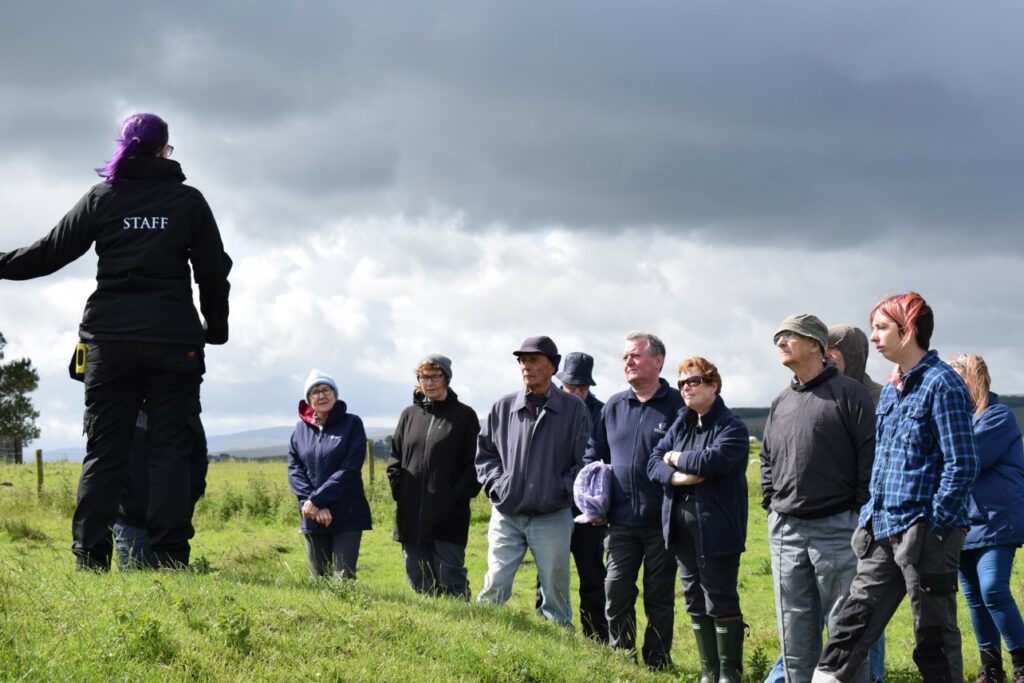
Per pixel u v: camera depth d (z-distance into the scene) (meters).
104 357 6.55
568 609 8.34
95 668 4.68
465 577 8.76
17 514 18.20
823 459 6.58
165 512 6.78
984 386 7.67
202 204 6.81
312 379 8.80
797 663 6.76
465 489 8.67
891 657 8.90
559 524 8.21
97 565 6.58
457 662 6.05
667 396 8.22
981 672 7.73
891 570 5.72
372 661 5.68
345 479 8.64
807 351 6.73
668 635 8.11
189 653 5.10
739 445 7.50
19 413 68.31
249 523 19.11
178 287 6.71
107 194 6.64
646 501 8.04
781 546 6.84
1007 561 7.47
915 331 5.68
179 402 6.82
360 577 13.47
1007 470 7.52
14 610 5.22
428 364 8.77
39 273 6.73
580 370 9.27
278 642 5.62
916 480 5.57
